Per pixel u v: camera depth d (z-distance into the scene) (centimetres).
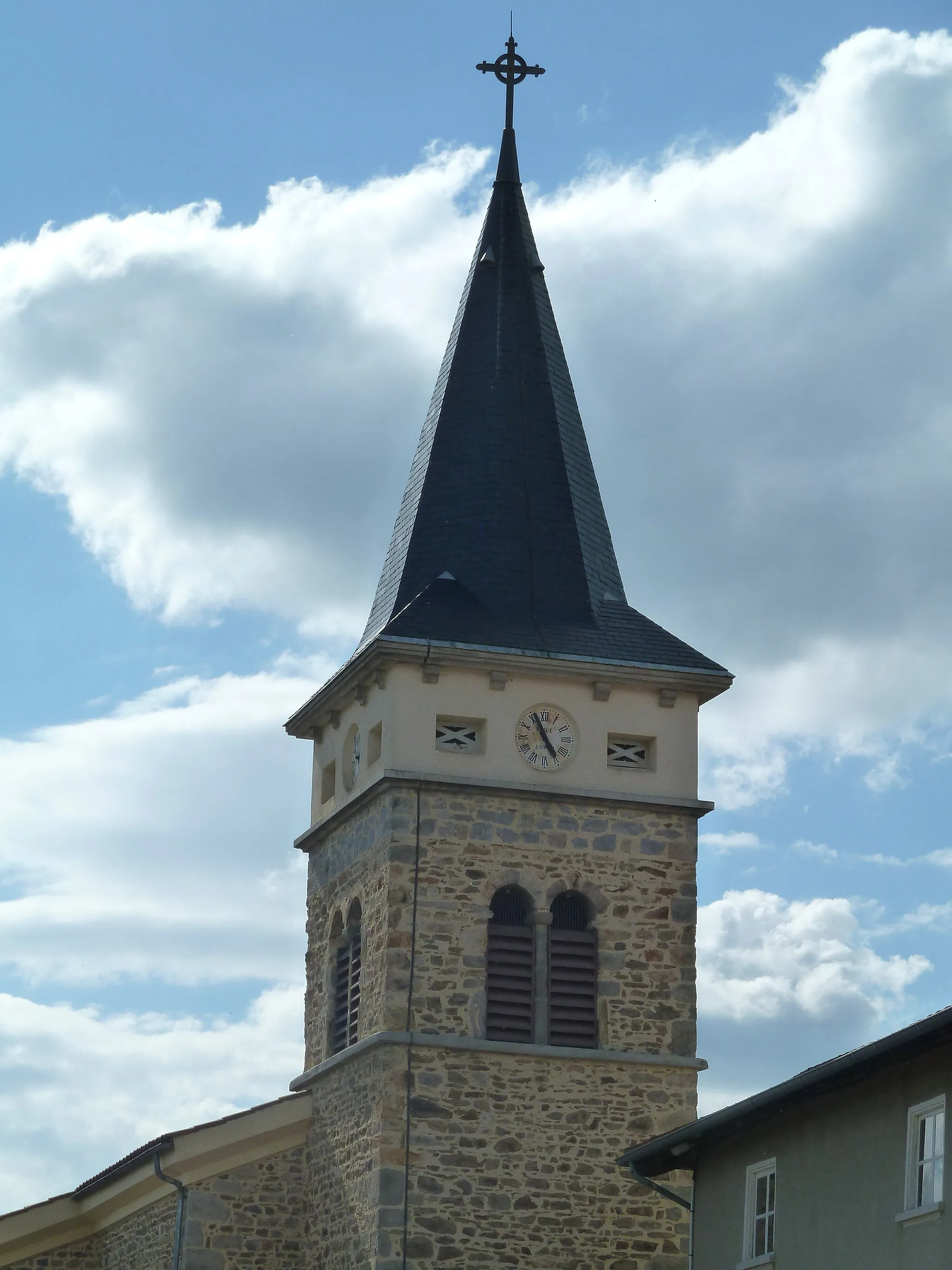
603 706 4009
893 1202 2825
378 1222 3662
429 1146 3722
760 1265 3128
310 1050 4128
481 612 4031
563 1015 3856
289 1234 3953
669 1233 3769
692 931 3938
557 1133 3775
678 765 4012
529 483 4228
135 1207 4156
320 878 4203
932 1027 2622
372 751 4006
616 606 4169
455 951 3825
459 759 3916
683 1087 3853
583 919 3922
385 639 3884
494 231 4500
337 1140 3881
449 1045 3766
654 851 3962
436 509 4216
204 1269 3875
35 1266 4347
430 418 4394
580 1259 3725
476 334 4391
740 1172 3272
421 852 3859
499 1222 3712
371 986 3866
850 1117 2964
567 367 4444
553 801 3934
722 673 4038
